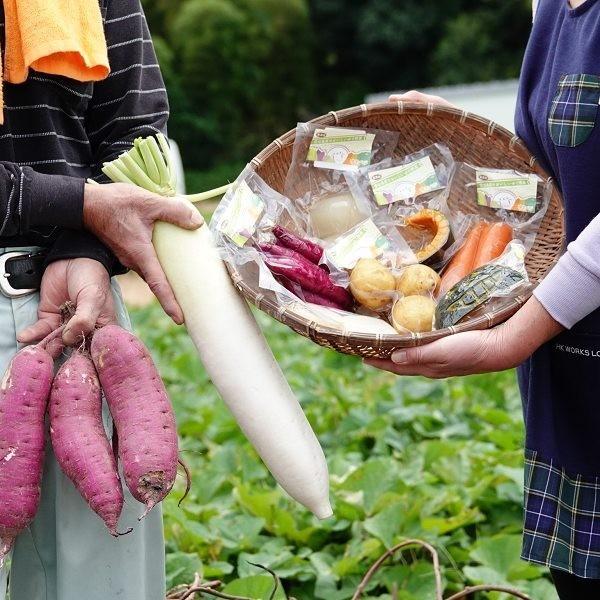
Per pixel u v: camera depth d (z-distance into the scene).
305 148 1.58
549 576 2.13
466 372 1.43
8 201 1.39
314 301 1.52
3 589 1.40
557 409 1.53
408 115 1.59
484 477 2.43
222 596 1.68
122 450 1.38
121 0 1.54
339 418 3.22
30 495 1.37
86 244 1.47
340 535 2.31
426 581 2.04
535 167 1.54
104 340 1.41
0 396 1.39
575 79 1.45
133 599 1.50
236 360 1.46
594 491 1.52
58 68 1.44
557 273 1.40
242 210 1.51
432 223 1.59
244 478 2.58
